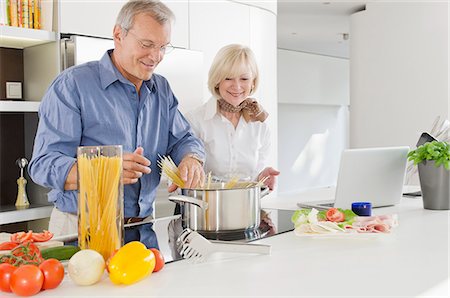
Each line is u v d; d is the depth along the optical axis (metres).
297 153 9.88
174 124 2.11
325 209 2.09
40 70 3.11
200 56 3.74
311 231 1.51
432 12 5.66
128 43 1.80
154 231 1.59
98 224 1.18
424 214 1.98
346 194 2.05
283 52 9.10
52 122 1.80
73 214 1.88
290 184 9.75
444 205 2.08
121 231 1.21
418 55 5.80
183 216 1.62
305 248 1.39
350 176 2.04
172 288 1.05
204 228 1.54
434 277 1.12
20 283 0.99
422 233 1.60
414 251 1.36
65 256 1.18
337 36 8.29
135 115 1.96
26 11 2.92
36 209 2.88
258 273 1.15
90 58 3.05
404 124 5.96
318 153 10.38
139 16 1.77
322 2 6.21
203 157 2.06
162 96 2.06
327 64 10.05
